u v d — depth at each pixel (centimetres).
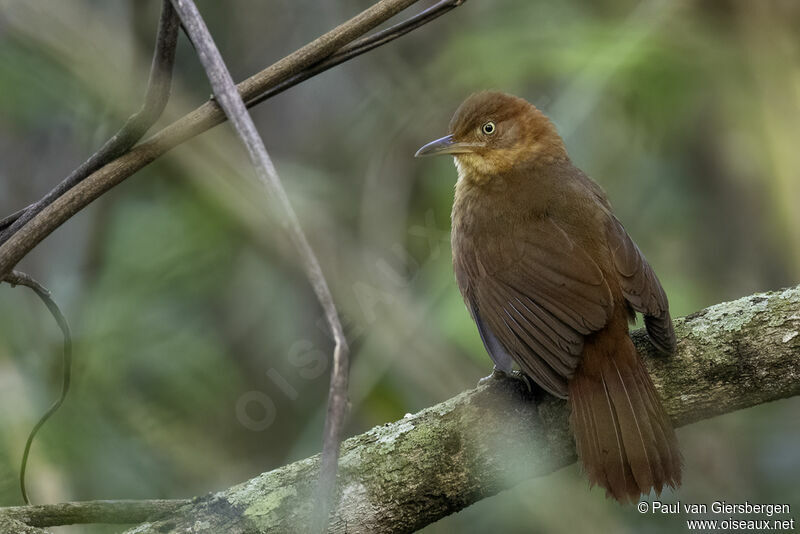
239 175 1134
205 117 559
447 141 907
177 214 1164
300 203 1118
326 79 1205
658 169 1174
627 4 1202
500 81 1152
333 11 1201
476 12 1221
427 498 632
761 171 1150
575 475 1045
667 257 1162
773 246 1151
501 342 765
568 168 889
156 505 605
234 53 1205
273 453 1109
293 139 1198
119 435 1008
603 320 705
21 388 943
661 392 671
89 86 1095
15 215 572
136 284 1122
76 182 563
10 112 1100
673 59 1118
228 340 1148
